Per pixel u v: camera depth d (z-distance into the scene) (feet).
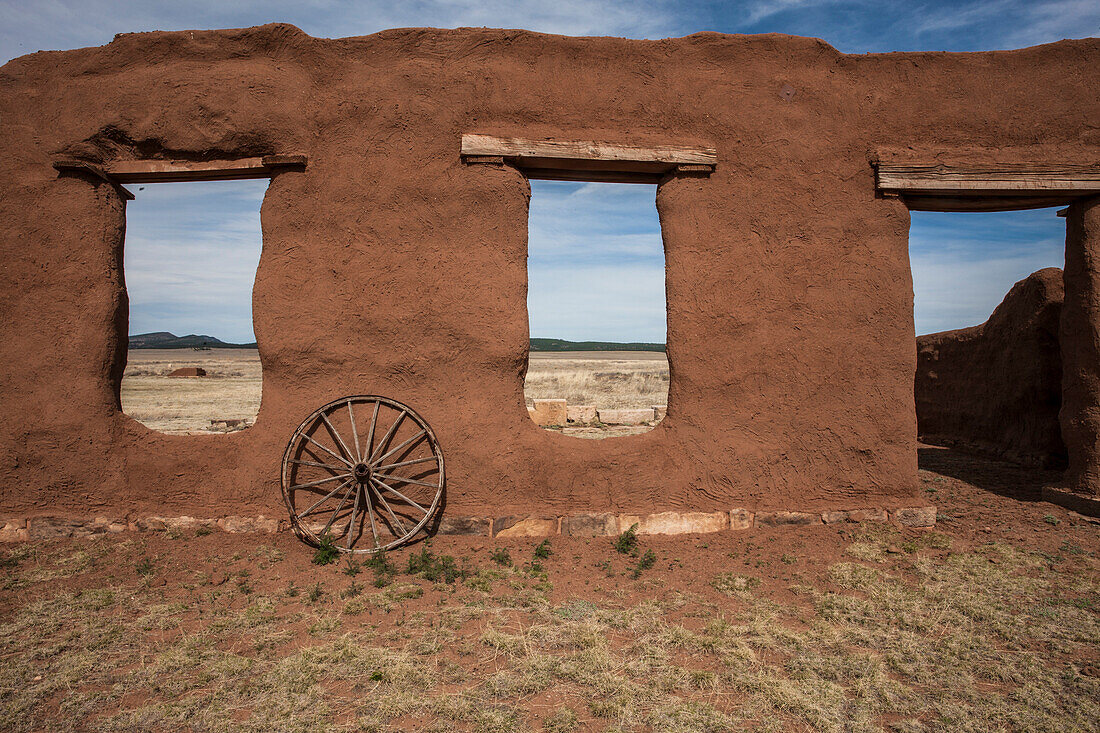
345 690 10.67
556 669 11.23
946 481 25.44
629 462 18.34
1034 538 17.98
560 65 18.75
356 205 18.22
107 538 17.47
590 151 18.34
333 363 18.10
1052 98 19.43
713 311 18.66
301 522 17.69
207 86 18.28
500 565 16.24
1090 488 19.99
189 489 18.07
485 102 18.48
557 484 18.15
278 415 18.04
